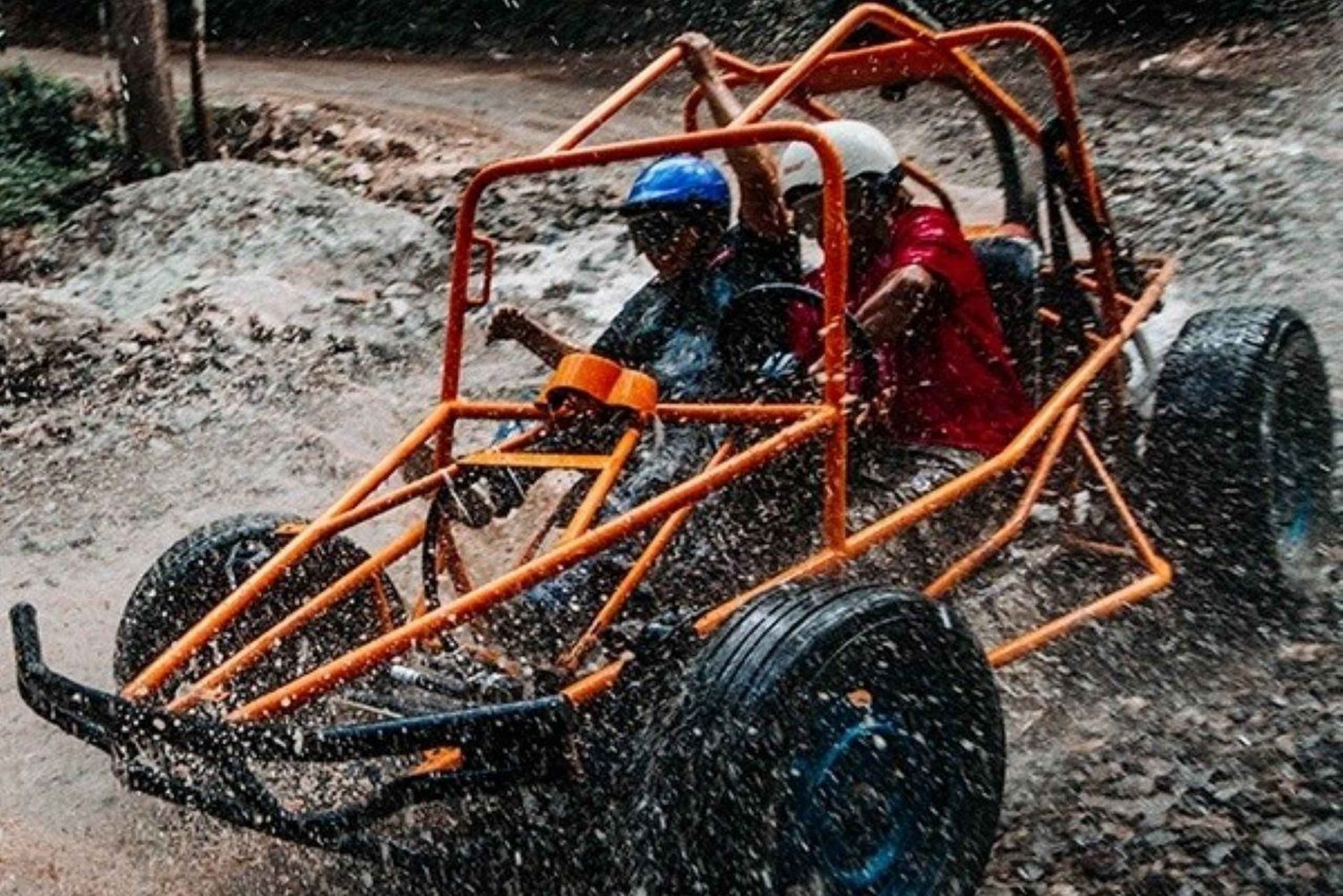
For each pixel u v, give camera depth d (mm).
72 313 9156
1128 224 10227
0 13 27469
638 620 4230
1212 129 12758
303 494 7285
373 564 4430
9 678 5715
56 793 4957
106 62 18953
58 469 7645
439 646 4250
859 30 5852
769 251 5195
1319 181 10523
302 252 11008
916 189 12312
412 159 16047
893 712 3701
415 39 23969
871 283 5195
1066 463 5277
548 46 22953
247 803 3732
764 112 4820
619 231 11180
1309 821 4102
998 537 4844
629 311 5395
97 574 6641
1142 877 3973
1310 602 5438
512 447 4578
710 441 4605
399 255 10750
